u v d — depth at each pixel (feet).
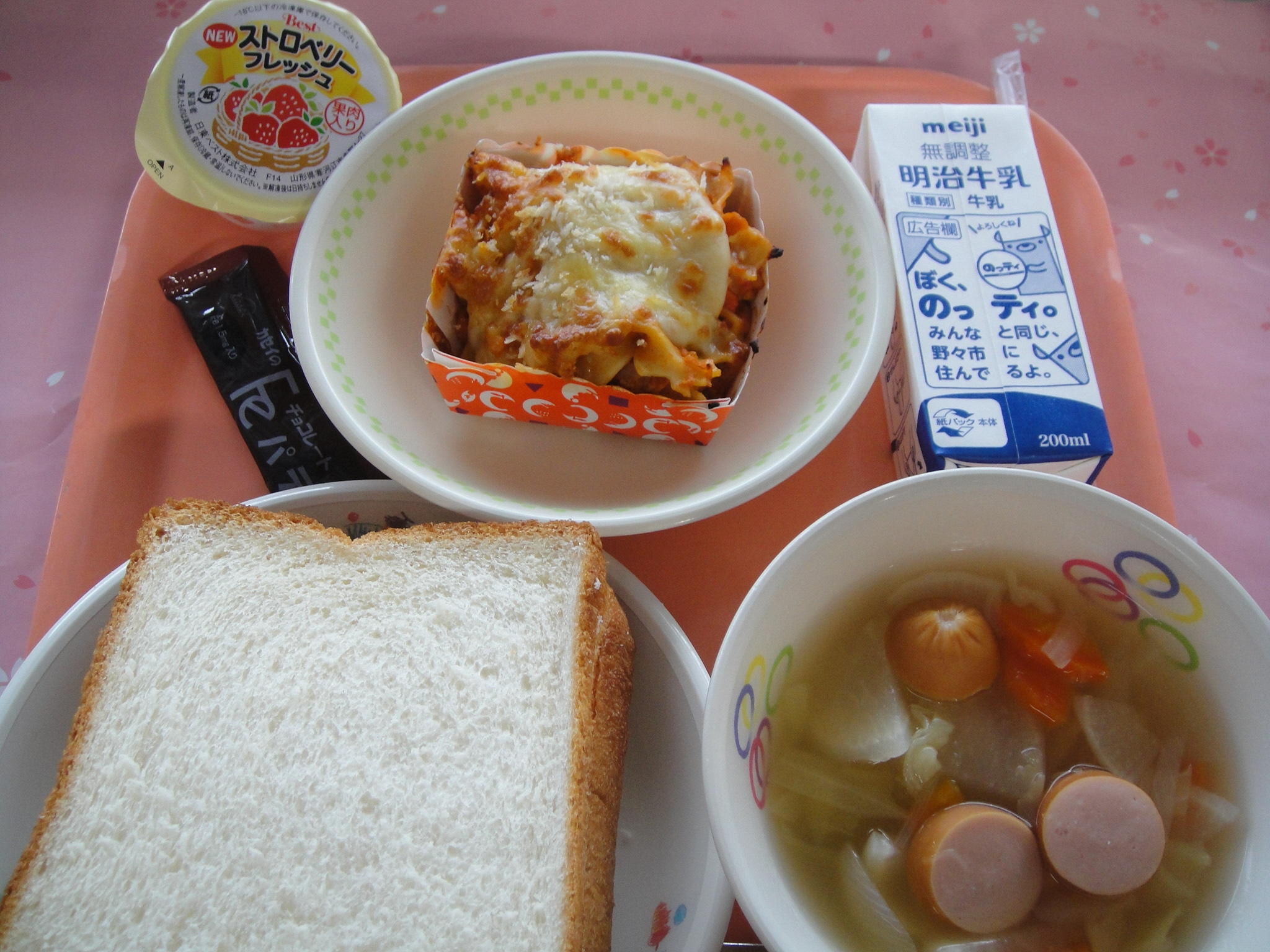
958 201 0.92
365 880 0.71
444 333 0.90
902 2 1.15
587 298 0.84
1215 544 0.98
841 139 1.08
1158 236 1.09
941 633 0.69
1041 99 1.13
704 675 0.76
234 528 0.81
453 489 0.83
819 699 0.71
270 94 0.96
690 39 1.15
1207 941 0.60
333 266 0.91
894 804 0.68
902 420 0.90
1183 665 0.66
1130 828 0.63
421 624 0.78
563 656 0.76
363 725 0.75
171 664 0.77
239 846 0.72
